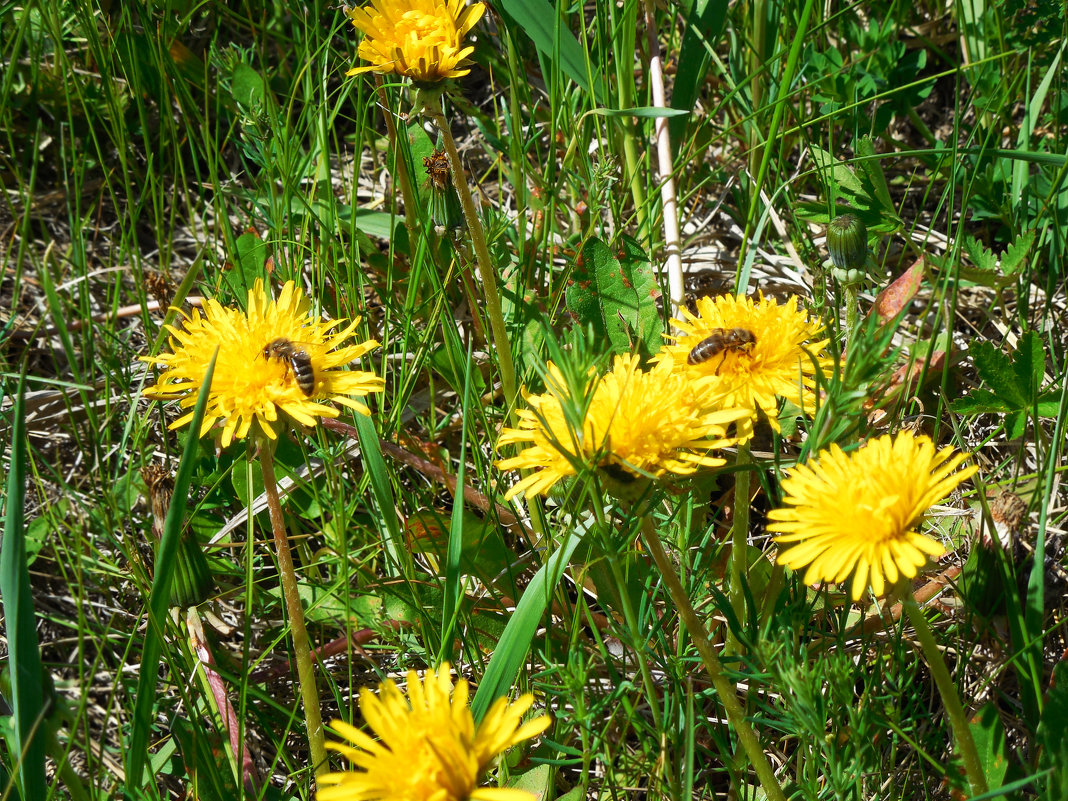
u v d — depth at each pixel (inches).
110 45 17.2
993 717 10.2
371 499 14.4
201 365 10.7
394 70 11.9
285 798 11.8
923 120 18.9
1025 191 16.2
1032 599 10.7
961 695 11.7
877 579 8.7
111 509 13.9
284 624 13.5
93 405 15.5
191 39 19.5
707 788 11.6
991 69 17.0
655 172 17.8
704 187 18.5
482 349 16.0
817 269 13.3
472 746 8.4
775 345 11.0
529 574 13.8
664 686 12.2
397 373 16.1
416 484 14.7
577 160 17.3
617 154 17.1
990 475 14.4
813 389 10.9
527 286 16.2
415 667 12.9
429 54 11.8
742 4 17.8
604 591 12.7
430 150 16.3
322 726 11.3
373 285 16.3
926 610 12.5
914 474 8.8
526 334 15.0
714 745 12.2
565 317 16.0
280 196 17.3
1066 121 16.5
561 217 17.8
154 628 9.8
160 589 9.7
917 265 14.6
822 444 9.4
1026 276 15.5
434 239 15.2
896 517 8.8
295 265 15.6
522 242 15.4
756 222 17.5
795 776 11.8
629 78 16.3
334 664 13.5
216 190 16.2
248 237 15.8
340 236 15.7
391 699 8.5
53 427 15.8
